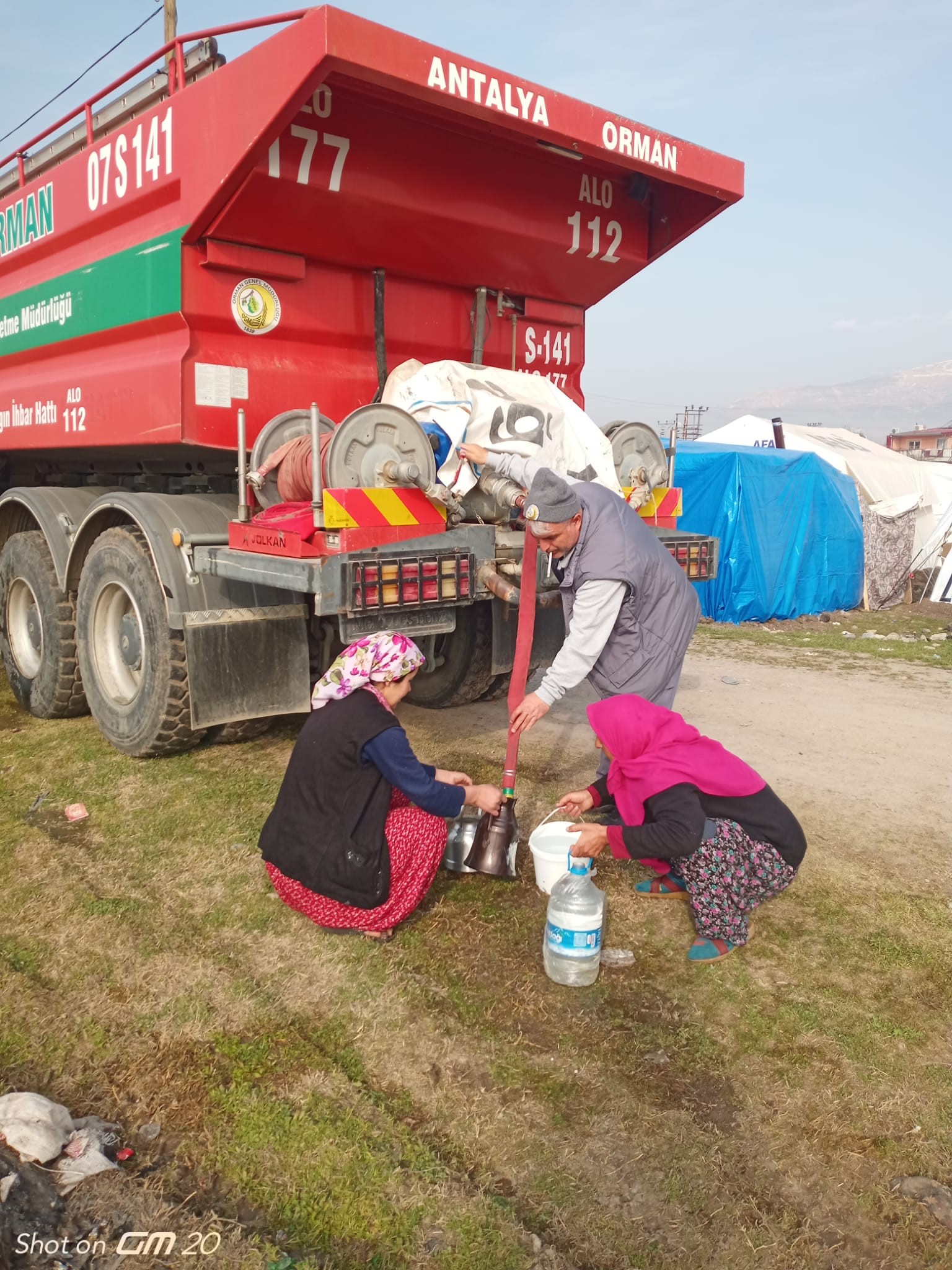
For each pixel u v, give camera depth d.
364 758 2.71
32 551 4.97
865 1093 2.27
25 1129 2.00
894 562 13.59
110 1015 2.52
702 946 2.86
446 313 4.74
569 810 3.01
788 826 2.77
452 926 3.00
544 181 4.40
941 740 5.31
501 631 4.46
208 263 3.85
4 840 3.60
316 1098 2.21
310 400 4.29
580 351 5.42
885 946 2.96
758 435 15.31
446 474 3.70
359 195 3.87
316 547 3.28
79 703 5.07
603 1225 1.88
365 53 3.21
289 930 2.97
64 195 4.68
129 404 4.26
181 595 3.86
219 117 3.56
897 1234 1.87
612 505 3.12
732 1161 2.05
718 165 4.47
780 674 7.30
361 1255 1.79
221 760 4.44
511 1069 2.33
